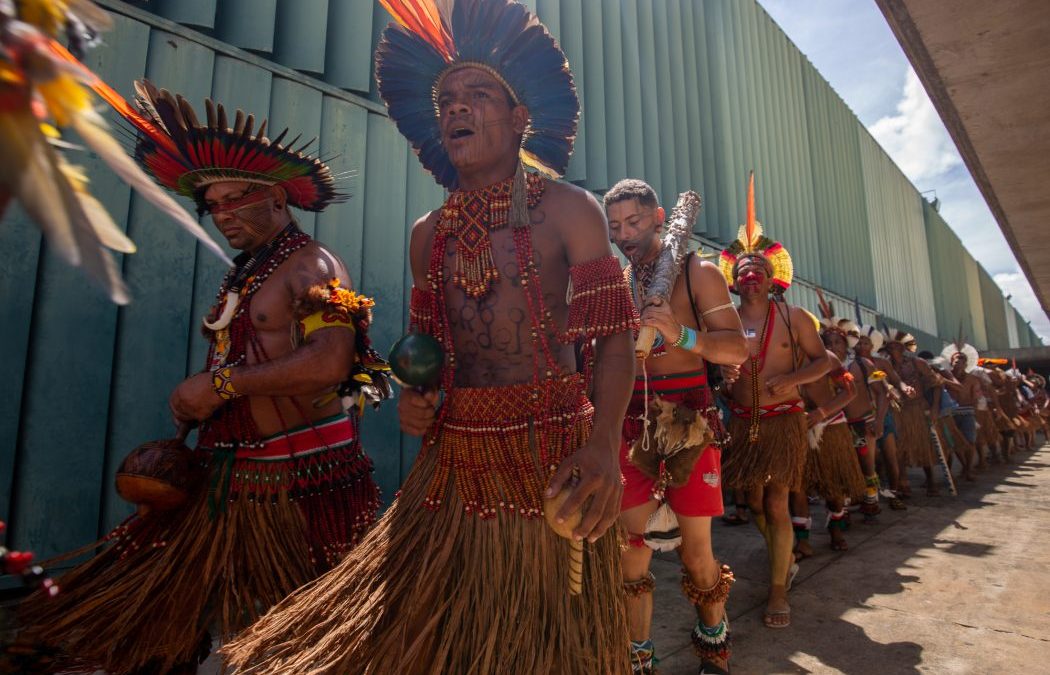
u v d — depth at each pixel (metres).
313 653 1.15
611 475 1.12
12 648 1.56
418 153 1.69
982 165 4.91
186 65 3.24
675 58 7.28
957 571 3.60
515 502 1.21
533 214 1.33
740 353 2.26
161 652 1.55
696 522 2.17
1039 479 7.95
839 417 4.22
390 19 4.21
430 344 1.26
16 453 2.68
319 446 1.85
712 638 2.20
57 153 0.46
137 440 2.98
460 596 1.16
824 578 3.54
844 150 13.27
